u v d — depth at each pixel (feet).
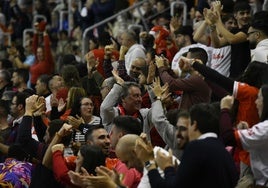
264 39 82.48
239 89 67.41
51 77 99.35
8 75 113.70
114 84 80.59
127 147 65.26
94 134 70.90
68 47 143.43
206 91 76.79
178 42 102.68
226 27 93.15
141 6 134.72
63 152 71.10
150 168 60.23
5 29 161.89
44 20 160.56
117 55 104.42
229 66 88.89
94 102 91.66
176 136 64.18
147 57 94.17
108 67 94.73
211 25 88.43
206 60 81.92
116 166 67.36
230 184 59.26
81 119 79.92
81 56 135.64
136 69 88.28
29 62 141.08
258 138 62.64
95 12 137.69
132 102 79.10
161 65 78.84
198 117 59.72
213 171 58.34
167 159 60.39
